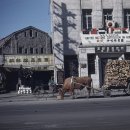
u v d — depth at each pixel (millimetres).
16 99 28625
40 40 61281
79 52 35844
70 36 37062
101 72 36156
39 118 15008
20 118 15297
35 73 45469
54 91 33344
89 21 37656
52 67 43594
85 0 37500
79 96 28797
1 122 14102
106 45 35719
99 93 30797
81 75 35781
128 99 24609
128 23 38062
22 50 59625
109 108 18078
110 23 36562
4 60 43750
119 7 37688
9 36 59469
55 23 36875
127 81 28844
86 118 14305
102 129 11391
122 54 36156
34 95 32719
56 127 12203
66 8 37094
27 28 60219
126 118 13883
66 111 17453
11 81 45406
